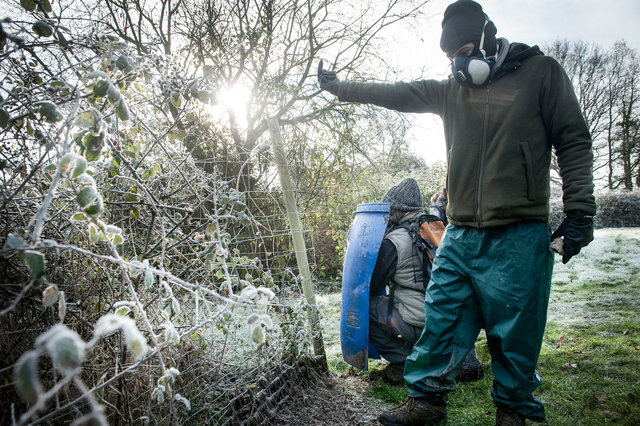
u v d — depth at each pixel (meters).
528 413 1.77
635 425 1.88
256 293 1.05
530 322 1.74
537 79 1.81
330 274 7.88
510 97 1.82
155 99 1.70
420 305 2.44
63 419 1.29
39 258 0.85
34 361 0.57
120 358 1.39
